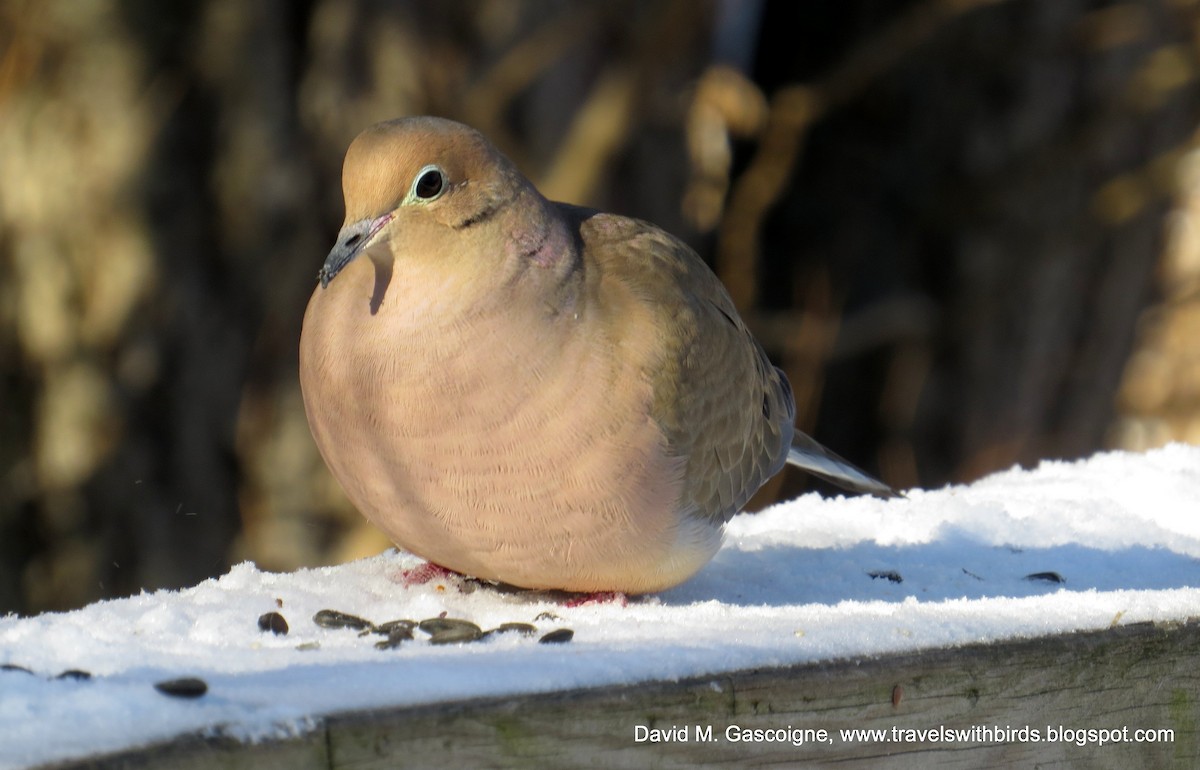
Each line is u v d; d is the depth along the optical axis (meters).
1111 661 5.70
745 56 17.67
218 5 13.20
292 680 4.80
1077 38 16.12
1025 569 7.45
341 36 13.20
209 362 13.55
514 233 6.32
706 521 6.94
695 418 6.71
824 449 9.02
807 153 17.88
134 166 13.27
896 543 7.94
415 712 4.54
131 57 13.20
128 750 4.17
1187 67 16.03
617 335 6.38
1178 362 19.03
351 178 6.39
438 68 13.16
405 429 6.18
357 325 6.31
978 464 16.98
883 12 17.75
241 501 13.71
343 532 13.55
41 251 13.48
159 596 6.33
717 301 7.32
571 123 13.57
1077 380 17.03
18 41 13.21
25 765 4.06
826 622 5.84
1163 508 8.54
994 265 16.84
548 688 4.86
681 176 14.46
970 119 16.80
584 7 13.28
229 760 4.29
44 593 13.89
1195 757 5.91
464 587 6.97
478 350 6.14
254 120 13.30
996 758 5.54
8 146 13.41
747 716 5.09
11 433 13.80
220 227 13.47
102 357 13.52
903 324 16.80
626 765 4.89
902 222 17.55
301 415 13.48
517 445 6.16
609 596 6.85
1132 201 16.27
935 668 5.39
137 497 13.66
